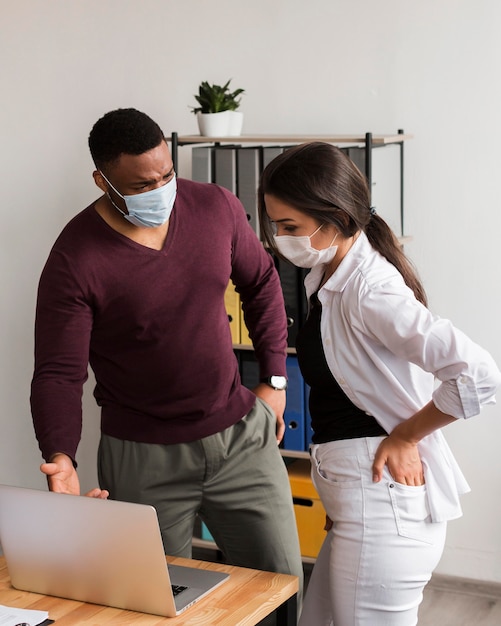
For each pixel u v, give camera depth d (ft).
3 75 13.34
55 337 7.41
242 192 11.10
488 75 11.25
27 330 13.79
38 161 13.38
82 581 6.21
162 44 12.56
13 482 14.26
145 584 5.98
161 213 7.14
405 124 11.70
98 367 7.82
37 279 13.65
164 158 7.06
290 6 11.94
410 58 11.55
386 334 6.16
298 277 11.21
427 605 11.65
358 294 6.26
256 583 6.53
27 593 6.43
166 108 12.70
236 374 8.11
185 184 7.78
